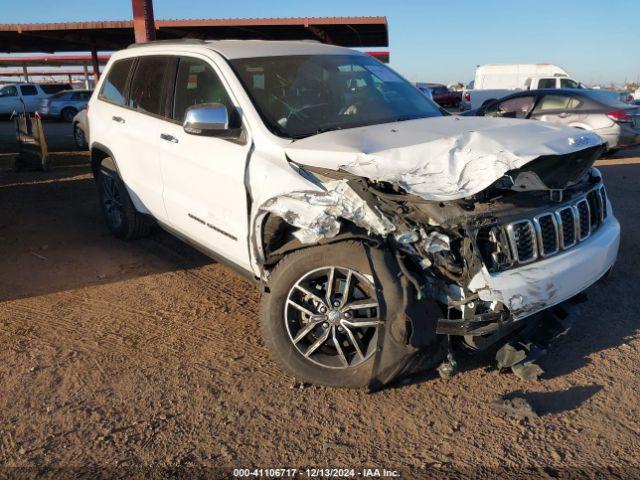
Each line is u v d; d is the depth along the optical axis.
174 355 3.82
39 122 10.94
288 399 3.33
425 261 3.08
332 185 3.26
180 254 5.77
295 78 4.36
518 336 3.49
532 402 3.26
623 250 5.65
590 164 3.62
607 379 3.47
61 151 14.47
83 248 6.00
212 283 5.04
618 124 11.55
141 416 3.18
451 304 3.09
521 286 3.09
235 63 4.30
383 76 4.94
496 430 3.04
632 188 8.57
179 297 4.75
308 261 3.24
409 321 3.14
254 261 3.83
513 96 13.35
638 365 3.62
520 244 3.19
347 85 4.55
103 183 6.16
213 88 4.32
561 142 3.35
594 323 4.17
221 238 4.16
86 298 4.74
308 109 4.17
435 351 3.28
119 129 5.42
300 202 3.28
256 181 3.65
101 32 18.58
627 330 4.05
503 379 3.50
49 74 54.44
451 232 3.07
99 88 6.10
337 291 3.31
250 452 2.90
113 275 5.23
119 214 6.06
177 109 4.70
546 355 3.76
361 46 19.16
